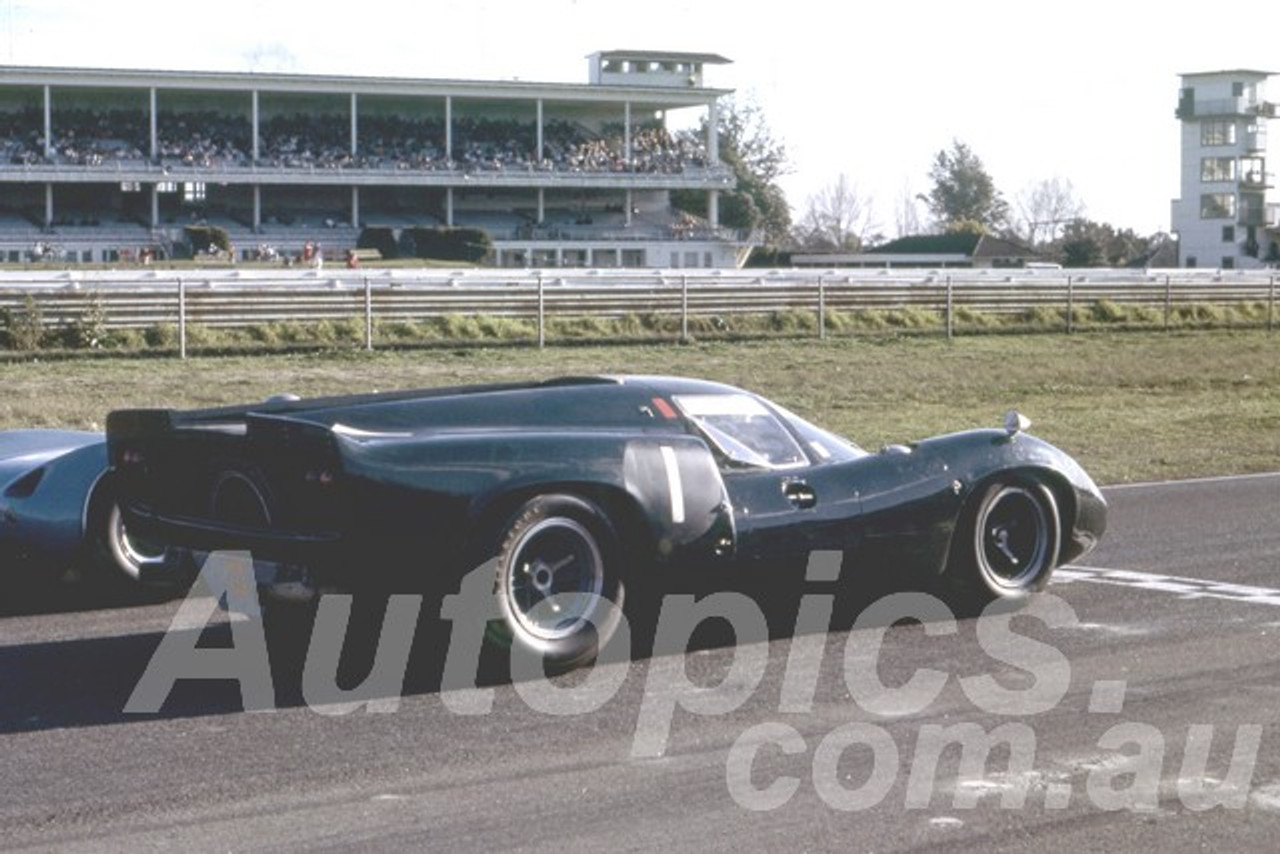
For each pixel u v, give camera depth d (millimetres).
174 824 4891
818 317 34156
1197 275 42719
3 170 61844
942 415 21375
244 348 27734
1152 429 19750
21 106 68000
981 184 137875
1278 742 5773
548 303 32156
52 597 8633
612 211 75250
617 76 76562
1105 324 37281
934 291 36375
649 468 6766
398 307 30812
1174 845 4746
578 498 6629
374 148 70875
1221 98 93938
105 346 27375
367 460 6254
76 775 5391
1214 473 15023
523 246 67312
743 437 7301
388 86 69000
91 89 66500
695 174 74625
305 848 4684
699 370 26859
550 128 76938
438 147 72375
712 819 4949
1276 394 25938
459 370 26062
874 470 7500
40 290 27453
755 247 76688
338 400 7254
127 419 7051
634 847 4699
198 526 6727
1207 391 26328
